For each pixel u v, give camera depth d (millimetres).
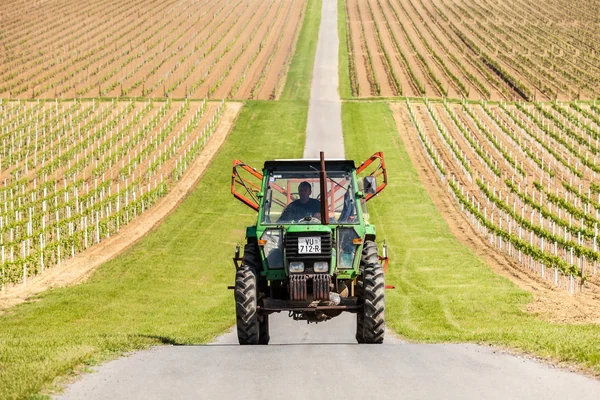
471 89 97000
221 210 52219
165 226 47938
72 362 11672
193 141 71812
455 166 64062
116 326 23906
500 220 46500
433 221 49375
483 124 78562
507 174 61406
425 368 11227
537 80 99500
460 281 34156
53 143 71188
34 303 29766
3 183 60000
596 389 10016
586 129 73250
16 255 39906
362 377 10609
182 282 34781
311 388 9992
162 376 10867
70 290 32344
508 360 12000
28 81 102250
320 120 79938
